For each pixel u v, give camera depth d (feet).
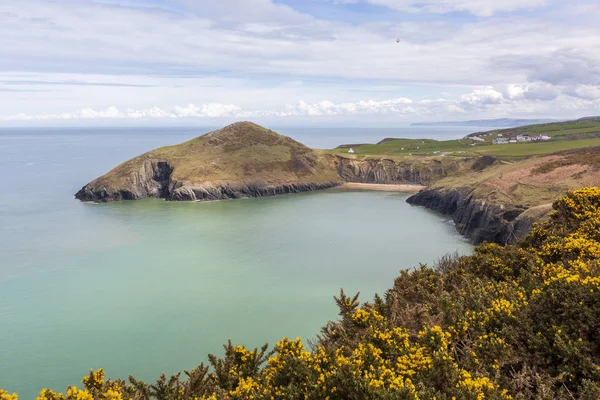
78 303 134.10
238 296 139.13
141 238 219.20
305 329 115.14
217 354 102.42
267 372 39.14
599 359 31.65
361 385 29.19
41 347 106.73
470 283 56.03
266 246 202.90
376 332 38.93
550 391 29.53
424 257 182.91
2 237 217.56
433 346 36.76
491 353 35.27
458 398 28.78
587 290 37.32
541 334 36.27
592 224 63.31
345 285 148.77
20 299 137.49
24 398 86.48
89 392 32.81
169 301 135.44
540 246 68.49
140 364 98.37
